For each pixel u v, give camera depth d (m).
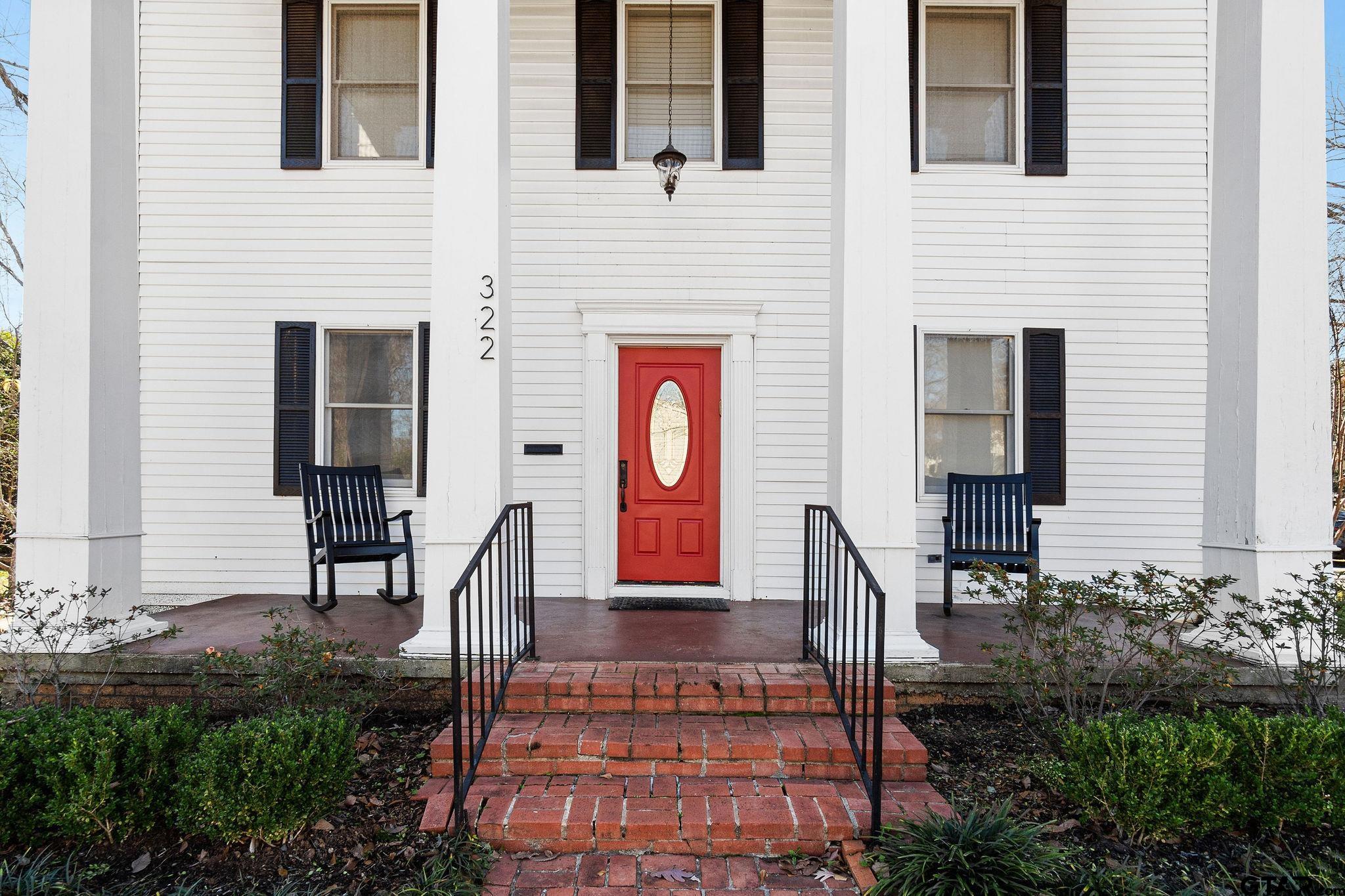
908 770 3.21
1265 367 4.11
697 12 5.98
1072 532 5.84
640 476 5.93
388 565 5.55
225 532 5.85
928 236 5.90
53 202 4.07
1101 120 5.91
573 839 2.81
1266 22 4.10
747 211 5.88
